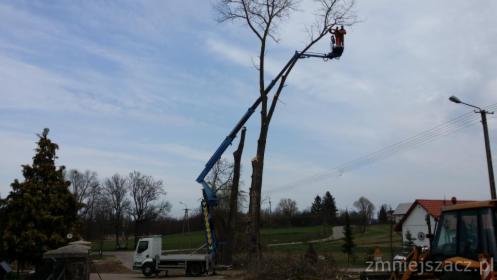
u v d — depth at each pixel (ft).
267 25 93.30
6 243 80.84
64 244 83.46
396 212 220.43
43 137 90.22
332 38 91.50
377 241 222.07
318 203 397.60
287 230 309.01
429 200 172.96
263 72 93.35
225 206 153.28
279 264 73.72
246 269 82.58
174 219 375.04
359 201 365.81
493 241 27.78
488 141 84.69
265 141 91.40
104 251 297.53
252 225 87.66
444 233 32.30
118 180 312.91
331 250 181.16
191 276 105.81
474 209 29.55
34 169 87.86
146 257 116.78
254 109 105.50
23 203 83.56
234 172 123.54
